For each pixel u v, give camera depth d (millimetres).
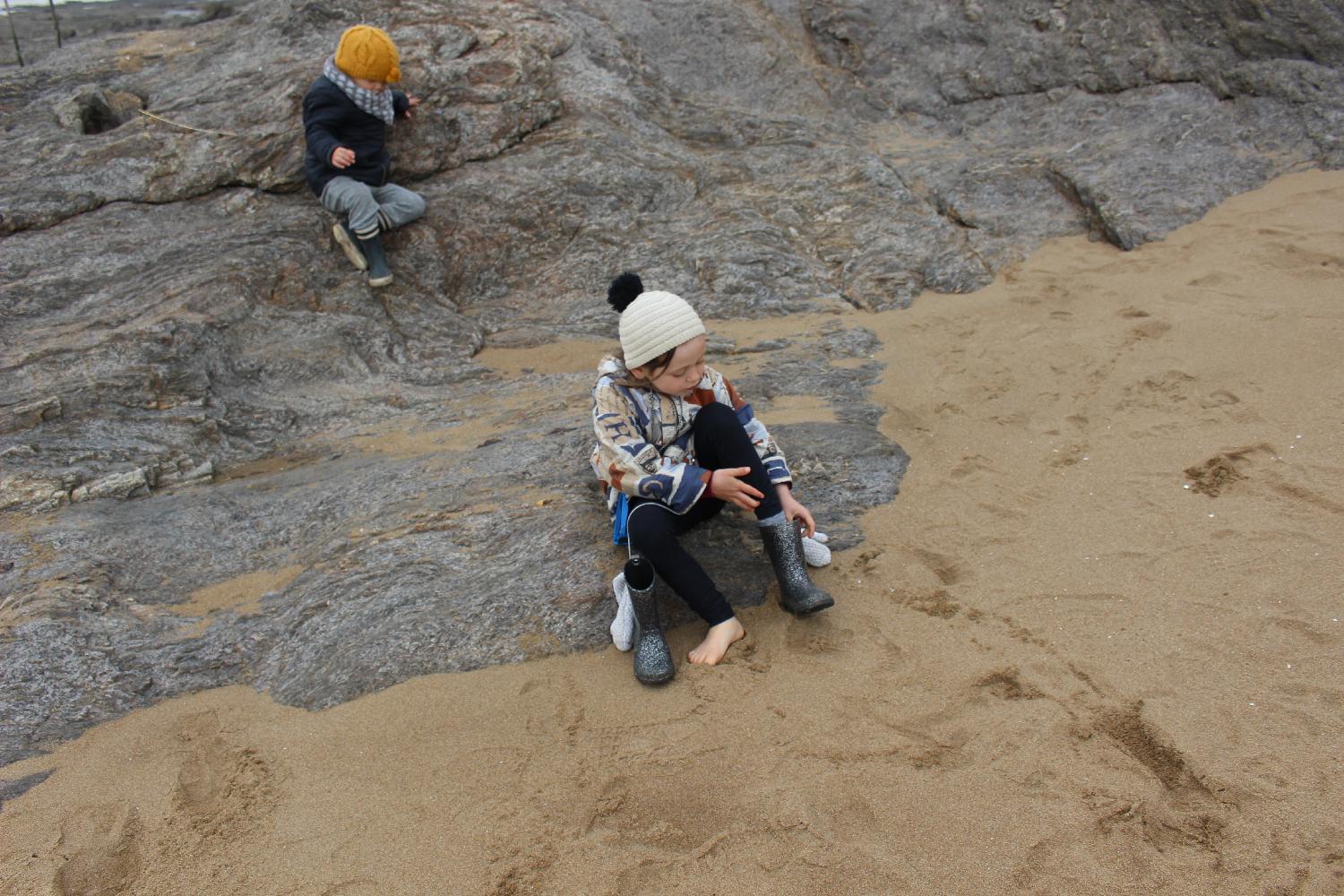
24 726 3000
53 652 3240
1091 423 4324
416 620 3297
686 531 3451
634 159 6949
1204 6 7141
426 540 3721
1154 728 2686
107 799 2760
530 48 7148
